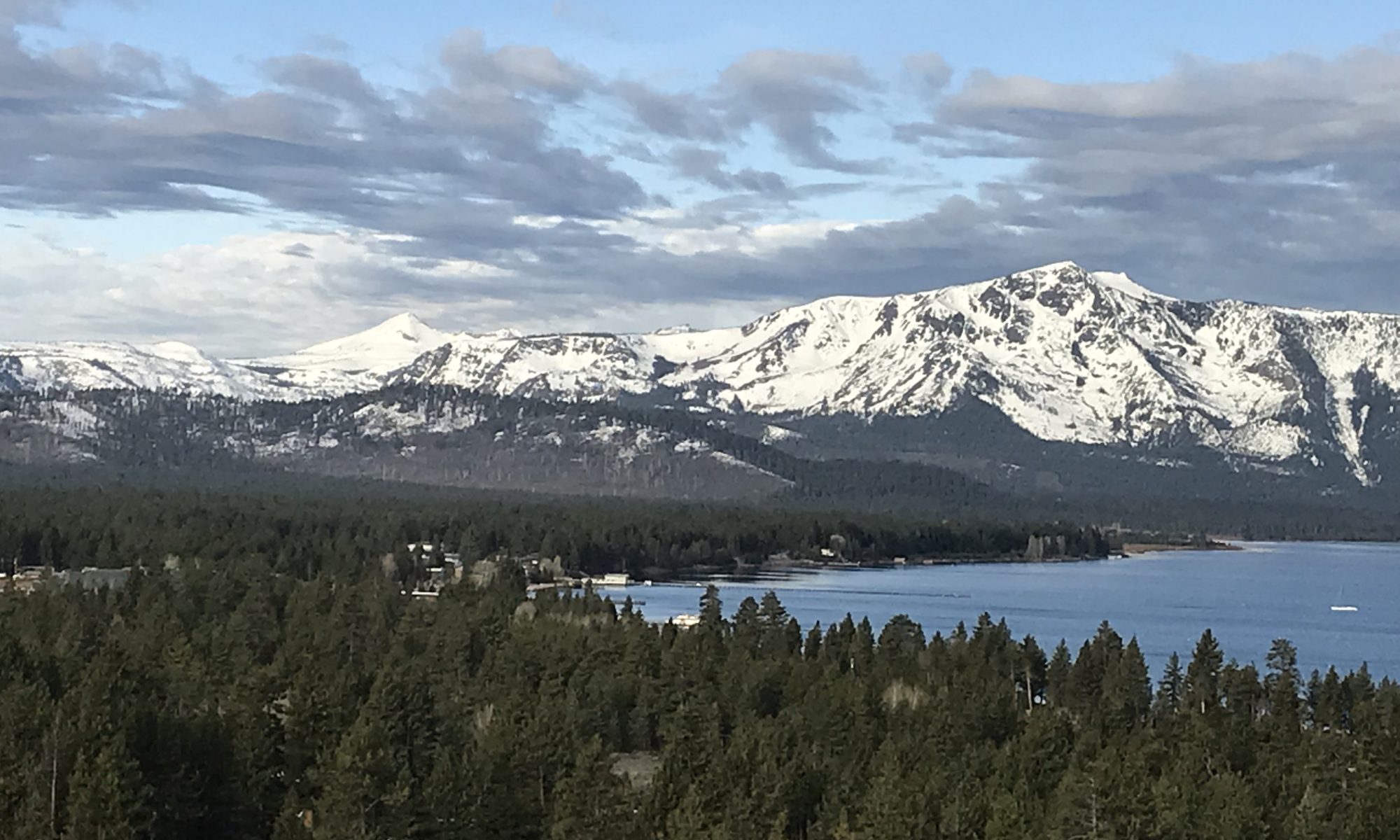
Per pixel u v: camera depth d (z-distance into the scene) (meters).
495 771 135.12
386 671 167.50
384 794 125.75
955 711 168.88
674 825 123.25
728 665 192.38
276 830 127.75
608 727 178.75
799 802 137.38
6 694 139.62
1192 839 127.94
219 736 137.50
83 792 116.25
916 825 122.38
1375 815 136.12
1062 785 135.25
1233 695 198.50
